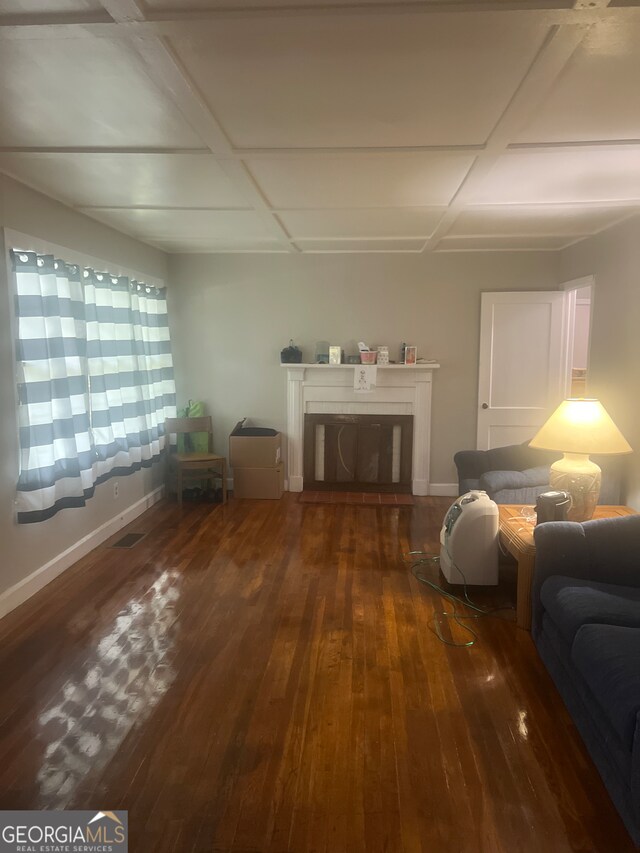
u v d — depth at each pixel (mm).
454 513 3613
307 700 2457
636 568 2695
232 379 5785
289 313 5656
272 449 5484
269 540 4430
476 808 1891
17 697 2469
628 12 1561
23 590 3346
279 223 4238
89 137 2514
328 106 2186
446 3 1530
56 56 1810
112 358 4328
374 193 3389
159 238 4848
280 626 3092
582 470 3191
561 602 2416
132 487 4934
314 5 1539
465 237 4715
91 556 4078
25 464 3277
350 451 5742
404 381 5586
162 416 5449
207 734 2242
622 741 1772
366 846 1752
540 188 3252
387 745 2184
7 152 2693
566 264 5199
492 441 5574
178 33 1673
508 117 2266
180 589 3541
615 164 2836
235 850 1736
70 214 3799
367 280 5555
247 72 1914
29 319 3270
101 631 3023
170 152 2689
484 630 3057
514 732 2258
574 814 1867
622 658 1924
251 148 2635
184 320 5734
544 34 1685
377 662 2750
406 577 3740
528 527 3305
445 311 5520
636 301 3822
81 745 2174
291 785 1986
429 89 2035
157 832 1793
